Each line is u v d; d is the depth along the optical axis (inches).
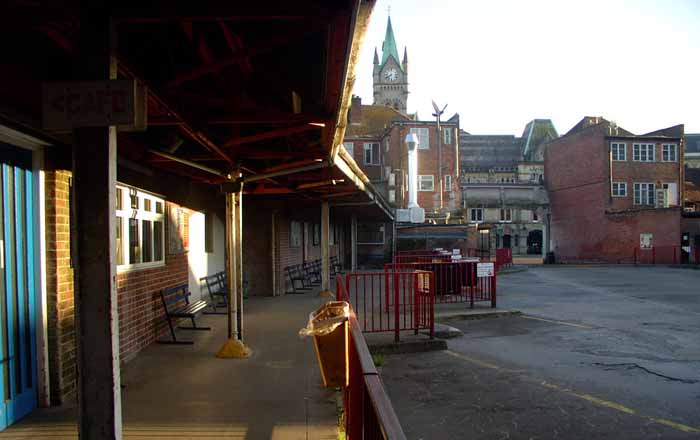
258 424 189.0
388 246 1352.1
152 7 126.0
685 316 516.4
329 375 201.3
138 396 221.3
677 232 1476.4
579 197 1859.0
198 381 243.9
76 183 122.8
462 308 534.0
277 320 419.8
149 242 321.1
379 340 353.7
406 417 226.8
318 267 821.9
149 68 181.0
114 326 124.7
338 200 697.0
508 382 278.1
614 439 202.5
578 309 565.3
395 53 4074.8
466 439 203.3
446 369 304.7
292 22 158.6
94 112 121.8
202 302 393.7
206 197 490.9
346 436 158.2
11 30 137.9
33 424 183.0
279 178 420.5
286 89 213.8
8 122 170.1
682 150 1763.0
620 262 1632.6
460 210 1852.9
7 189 181.5
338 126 225.1
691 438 203.3
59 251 204.2
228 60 151.9
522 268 1258.0
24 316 190.9
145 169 304.8
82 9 123.3
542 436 205.8
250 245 592.4
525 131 3481.8
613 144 1738.4
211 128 264.2
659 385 273.4
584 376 290.4
